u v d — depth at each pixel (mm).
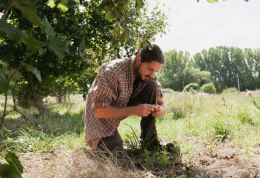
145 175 2055
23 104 7426
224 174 2201
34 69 829
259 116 4234
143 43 1609
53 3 1467
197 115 5406
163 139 3535
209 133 3428
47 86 8188
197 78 66875
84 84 9367
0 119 776
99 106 2438
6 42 5281
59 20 6402
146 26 9305
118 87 2529
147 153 2543
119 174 1846
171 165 2438
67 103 10945
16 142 2912
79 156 2105
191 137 3541
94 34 6902
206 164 2439
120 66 2525
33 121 1022
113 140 2615
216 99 8070
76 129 4348
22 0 683
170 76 68000
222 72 75062
